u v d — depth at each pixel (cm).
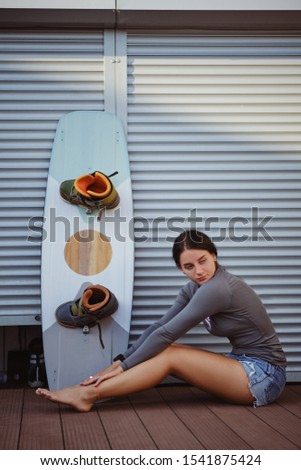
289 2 397
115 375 313
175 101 402
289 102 406
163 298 397
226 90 404
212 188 402
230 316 319
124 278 379
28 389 379
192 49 404
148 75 402
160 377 310
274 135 406
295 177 405
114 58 399
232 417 302
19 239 394
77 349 368
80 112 392
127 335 372
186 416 305
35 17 389
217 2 396
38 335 416
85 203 375
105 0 392
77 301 365
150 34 401
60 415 310
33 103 397
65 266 378
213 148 403
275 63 405
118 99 399
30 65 397
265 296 402
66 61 398
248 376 315
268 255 402
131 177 399
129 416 306
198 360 310
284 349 400
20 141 396
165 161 401
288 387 386
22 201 395
